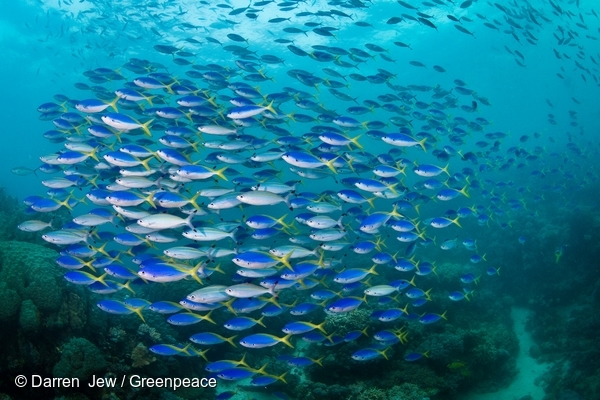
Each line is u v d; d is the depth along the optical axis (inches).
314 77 448.8
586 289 476.1
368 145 1305.4
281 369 339.6
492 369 364.5
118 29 917.8
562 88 2320.4
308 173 371.2
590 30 1411.2
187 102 368.8
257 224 287.7
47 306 238.4
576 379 331.3
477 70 1731.1
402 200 389.1
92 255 281.4
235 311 262.1
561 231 560.7
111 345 272.1
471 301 484.7
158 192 273.9
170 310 251.3
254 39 1165.7
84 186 349.1
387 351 328.5
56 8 989.2
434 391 308.7
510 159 602.2
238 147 348.2
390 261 342.3
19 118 1852.9
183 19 967.0
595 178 812.6
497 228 705.0
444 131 515.8
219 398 266.8
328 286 450.9
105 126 329.4
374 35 1277.1
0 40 1147.9
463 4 584.4
